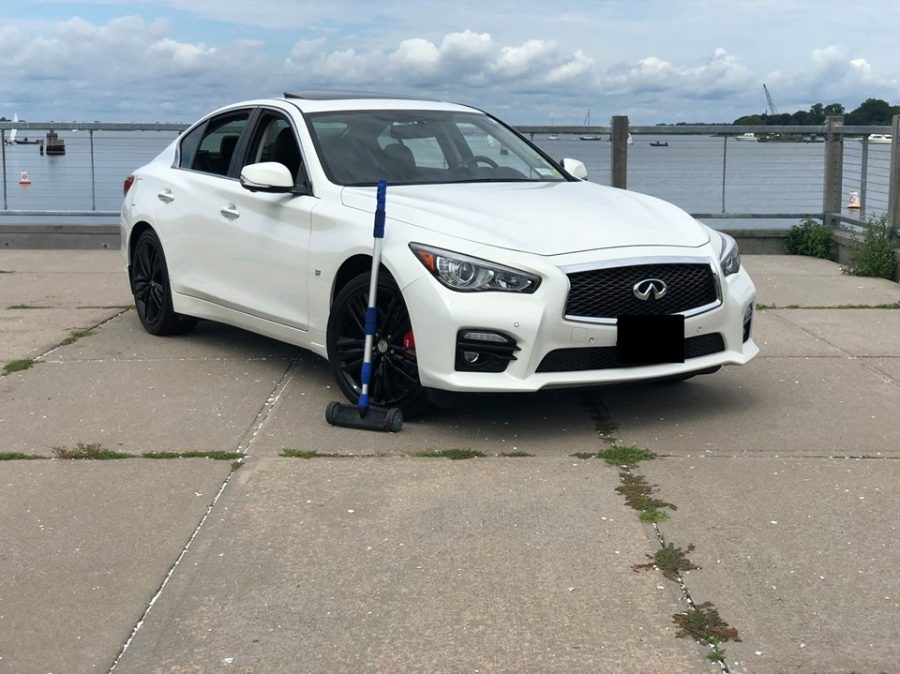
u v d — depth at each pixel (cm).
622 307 480
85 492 432
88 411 545
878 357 650
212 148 671
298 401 560
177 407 551
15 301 852
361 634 316
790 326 744
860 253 964
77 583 352
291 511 410
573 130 1147
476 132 642
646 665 297
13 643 313
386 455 473
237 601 338
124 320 777
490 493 427
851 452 474
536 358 470
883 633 313
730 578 349
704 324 501
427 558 367
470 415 533
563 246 481
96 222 1173
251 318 613
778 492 426
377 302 514
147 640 315
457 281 473
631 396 568
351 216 530
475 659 301
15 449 486
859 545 375
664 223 527
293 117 606
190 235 655
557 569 357
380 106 633
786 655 301
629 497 421
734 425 515
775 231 1113
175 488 435
